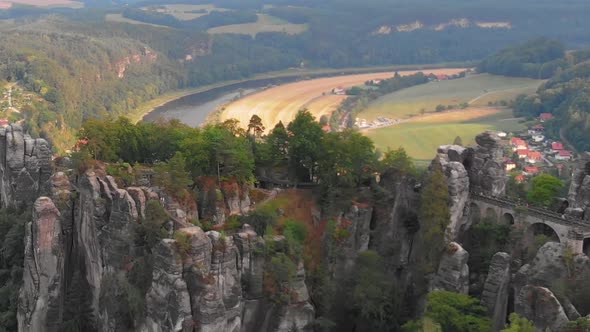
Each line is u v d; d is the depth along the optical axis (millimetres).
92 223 141375
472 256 144625
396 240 153250
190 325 117125
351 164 153750
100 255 139375
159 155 174625
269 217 145250
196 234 120188
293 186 164125
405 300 145000
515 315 110812
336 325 139500
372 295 139375
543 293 114438
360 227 151250
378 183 158000
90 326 142375
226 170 153250
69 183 153250
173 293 117375
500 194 154000
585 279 121625
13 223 169250
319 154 158125
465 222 149875
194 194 146875
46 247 141875
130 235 133500
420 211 147750
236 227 143625
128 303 127688
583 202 144625
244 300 130125
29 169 175750
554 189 157250
